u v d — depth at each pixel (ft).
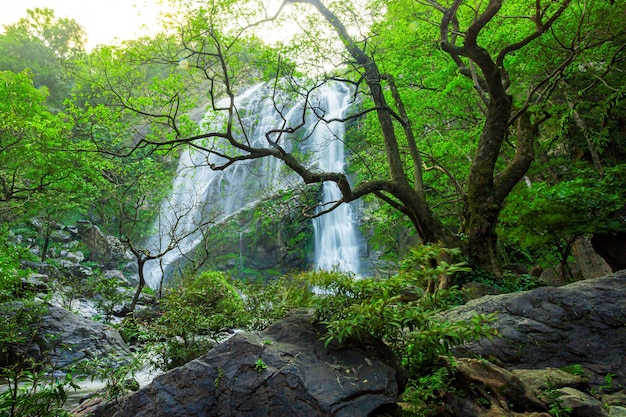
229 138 29.14
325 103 106.52
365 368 10.74
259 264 94.17
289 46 32.01
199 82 36.78
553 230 29.76
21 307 26.99
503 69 38.19
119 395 14.70
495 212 31.81
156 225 98.63
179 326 20.24
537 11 30.45
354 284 12.32
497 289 28.45
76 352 27.25
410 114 51.16
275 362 10.85
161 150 33.40
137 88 36.22
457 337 10.69
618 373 14.28
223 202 105.40
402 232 77.71
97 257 84.23
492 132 32.55
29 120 40.09
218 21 28.55
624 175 29.58
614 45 40.68
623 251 27.45
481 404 11.69
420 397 12.16
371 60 37.40
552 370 14.19
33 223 77.51
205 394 10.85
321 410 9.51
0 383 22.15
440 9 30.96
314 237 97.50
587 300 16.84
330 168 97.25
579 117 45.73
